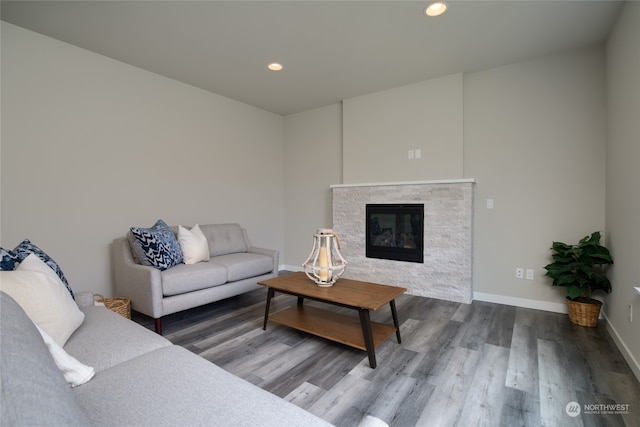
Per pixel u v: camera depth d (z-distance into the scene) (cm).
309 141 489
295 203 507
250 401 96
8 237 251
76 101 287
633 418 154
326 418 155
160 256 270
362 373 197
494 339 245
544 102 314
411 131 383
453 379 189
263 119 482
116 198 315
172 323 283
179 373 113
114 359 126
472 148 353
